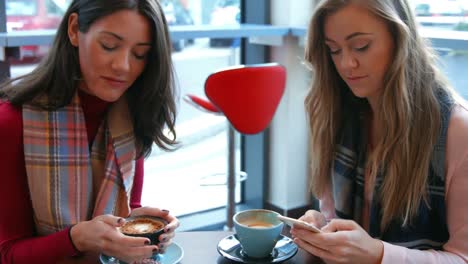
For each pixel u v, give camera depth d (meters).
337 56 1.27
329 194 1.49
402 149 1.24
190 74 3.28
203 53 3.26
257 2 3.27
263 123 2.38
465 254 1.15
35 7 2.62
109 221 1.13
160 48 1.25
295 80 3.17
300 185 3.35
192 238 1.27
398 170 1.25
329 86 1.40
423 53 1.26
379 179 1.29
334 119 1.42
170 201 3.30
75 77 1.30
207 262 1.15
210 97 2.31
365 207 1.40
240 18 3.38
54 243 1.14
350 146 1.40
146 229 1.15
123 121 1.42
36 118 1.30
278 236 1.15
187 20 3.14
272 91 2.34
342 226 1.13
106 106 1.40
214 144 3.58
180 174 3.55
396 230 1.28
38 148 1.30
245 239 1.13
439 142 1.22
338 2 1.20
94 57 1.19
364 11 1.18
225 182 3.03
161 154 3.52
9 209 1.28
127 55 1.20
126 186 1.41
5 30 2.57
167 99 1.37
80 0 1.23
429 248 1.28
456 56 2.32
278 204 3.38
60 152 1.32
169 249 1.18
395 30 1.19
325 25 1.25
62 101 1.31
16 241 1.25
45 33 2.39
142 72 1.32
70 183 1.33
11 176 1.28
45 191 1.30
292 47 3.11
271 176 3.40
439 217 1.24
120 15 1.16
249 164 3.47
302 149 3.30
